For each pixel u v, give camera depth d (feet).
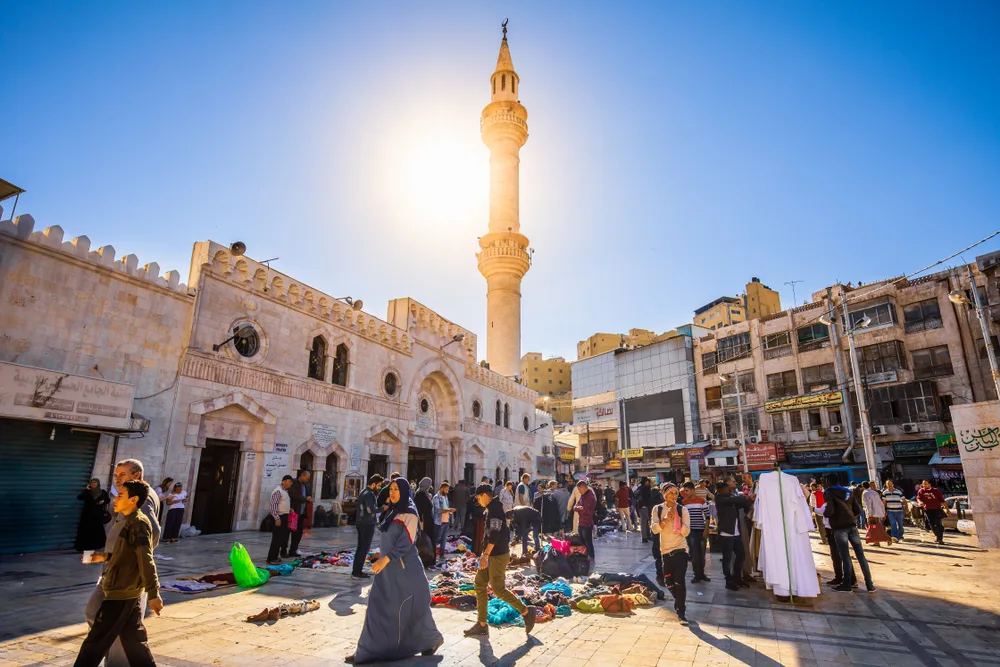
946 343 102.27
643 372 160.04
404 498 20.29
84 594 26.05
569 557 35.60
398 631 18.75
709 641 21.30
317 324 68.74
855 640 21.38
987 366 97.55
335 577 33.14
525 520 43.78
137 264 49.01
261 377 59.72
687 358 148.66
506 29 156.87
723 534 31.83
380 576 19.29
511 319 131.13
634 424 158.61
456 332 101.76
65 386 40.86
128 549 14.60
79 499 40.45
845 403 111.24
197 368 52.85
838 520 31.30
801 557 28.19
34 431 40.45
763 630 22.91
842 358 114.01
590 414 173.68
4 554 37.50
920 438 100.27
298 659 18.57
